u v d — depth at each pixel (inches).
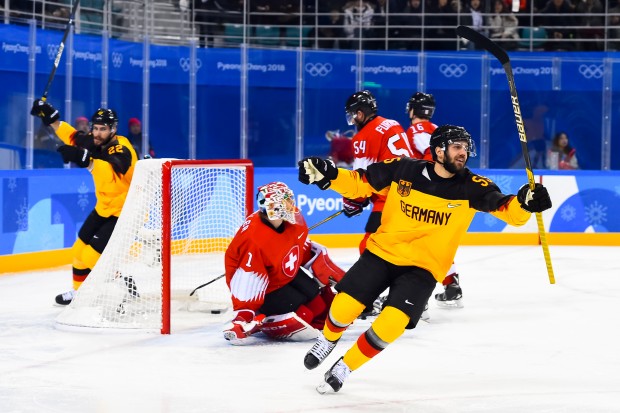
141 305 746.8
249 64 1530.5
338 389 528.1
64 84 1402.6
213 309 809.5
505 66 497.4
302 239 683.4
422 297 518.0
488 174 1429.6
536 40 1683.1
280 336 692.7
